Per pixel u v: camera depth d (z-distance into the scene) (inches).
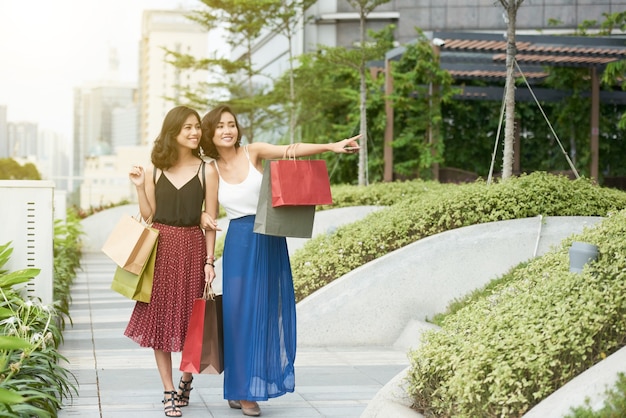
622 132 795.4
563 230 311.3
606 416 114.7
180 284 196.4
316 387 225.6
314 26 940.0
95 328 336.5
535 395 131.0
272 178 186.7
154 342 194.1
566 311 147.3
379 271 305.0
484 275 306.8
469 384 139.2
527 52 639.8
